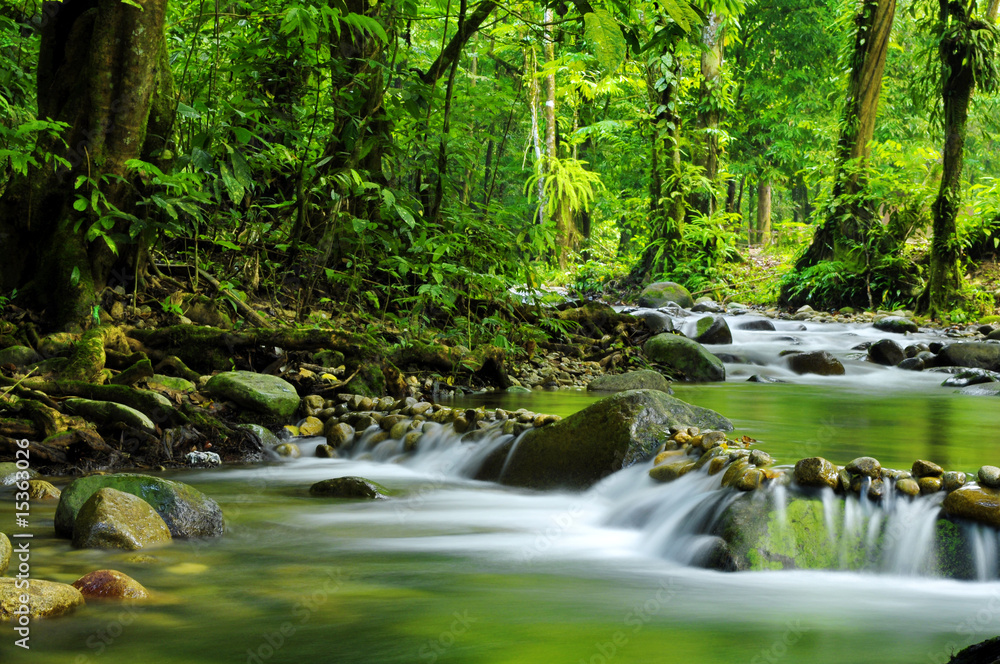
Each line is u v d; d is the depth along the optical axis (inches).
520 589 106.0
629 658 82.1
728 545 114.8
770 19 1143.0
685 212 754.2
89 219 231.9
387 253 303.4
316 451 197.5
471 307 326.6
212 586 104.8
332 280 293.7
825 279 628.1
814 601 101.0
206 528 129.5
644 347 366.9
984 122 901.2
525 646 85.4
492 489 165.8
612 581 110.2
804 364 377.1
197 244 273.9
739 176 1187.9
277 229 312.2
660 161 749.3
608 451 159.5
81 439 174.2
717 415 183.5
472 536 133.2
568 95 972.6
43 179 234.1
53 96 239.1
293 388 219.3
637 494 144.7
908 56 1051.3
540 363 330.0
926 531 112.5
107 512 119.4
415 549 125.4
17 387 187.9
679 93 732.7
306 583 107.3
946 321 554.3
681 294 668.7
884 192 632.4
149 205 244.7
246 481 169.8
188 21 292.8
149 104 238.1
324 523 139.5
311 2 235.9
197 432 189.5
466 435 188.2
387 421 204.8
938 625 92.0
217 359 229.3
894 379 359.3
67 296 226.7
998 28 554.3
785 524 115.8
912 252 641.6
